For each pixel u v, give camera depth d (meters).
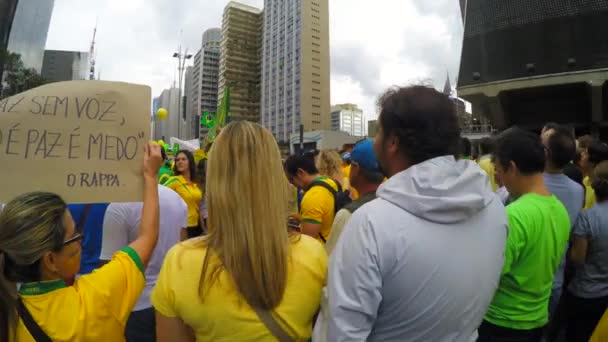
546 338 2.90
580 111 20.05
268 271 1.15
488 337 1.93
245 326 1.12
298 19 109.81
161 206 2.34
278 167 1.28
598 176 2.55
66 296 1.20
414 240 1.07
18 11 35.34
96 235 2.25
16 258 1.12
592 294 2.50
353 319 1.07
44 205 1.20
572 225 2.53
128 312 1.32
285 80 113.19
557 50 18.00
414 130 1.18
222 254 1.16
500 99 19.89
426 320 1.09
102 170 1.58
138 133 1.65
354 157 2.32
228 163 1.22
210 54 108.69
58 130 1.55
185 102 23.31
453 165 1.16
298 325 1.20
